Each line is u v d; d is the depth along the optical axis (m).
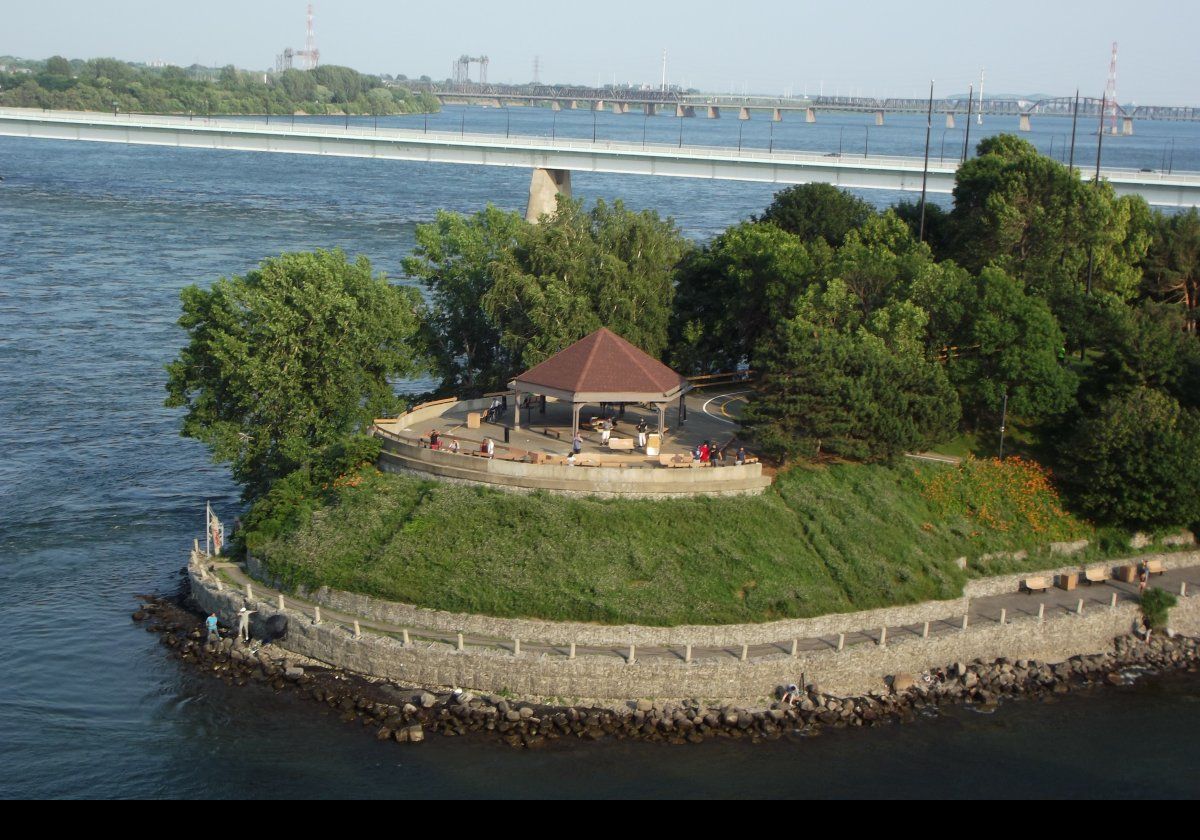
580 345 86.44
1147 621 79.56
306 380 88.56
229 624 76.25
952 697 71.81
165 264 187.88
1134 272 117.44
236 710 68.44
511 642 71.00
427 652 69.62
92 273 180.25
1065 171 117.19
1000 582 80.94
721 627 72.00
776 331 95.06
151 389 126.44
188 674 71.94
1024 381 92.69
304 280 90.00
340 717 67.69
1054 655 77.06
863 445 85.31
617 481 78.69
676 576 74.38
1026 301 94.81
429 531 76.88
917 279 96.25
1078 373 98.06
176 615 78.50
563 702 68.56
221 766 63.50
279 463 87.81
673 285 107.69
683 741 66.12
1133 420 86.75
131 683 71.00
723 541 77.00
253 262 190.00
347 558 76.31
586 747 65.31
